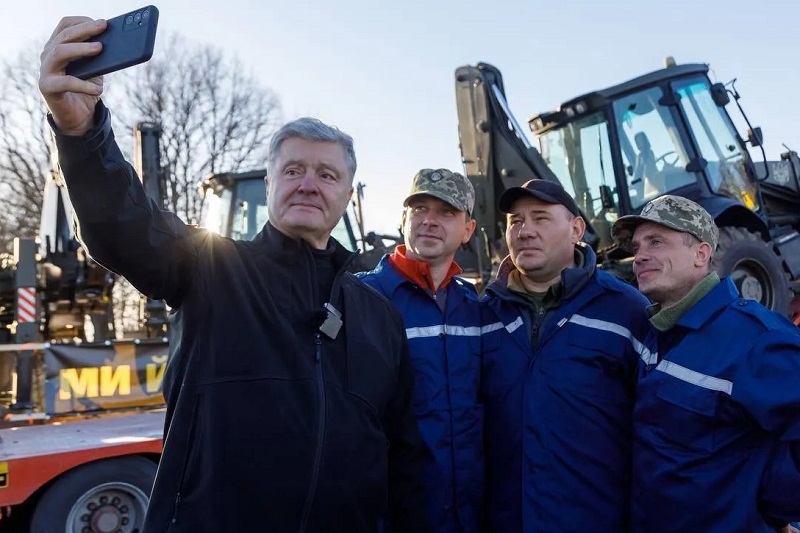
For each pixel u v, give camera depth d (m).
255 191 7.29
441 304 2.76
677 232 2.29
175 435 1.76
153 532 1.69
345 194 2.01
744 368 2.04
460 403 2.56
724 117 7.12
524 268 2.61
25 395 5.16
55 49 1.49
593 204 6.86
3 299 6.11
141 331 8.21
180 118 26.53
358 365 1.94
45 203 7.02
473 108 7.09
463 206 2.76
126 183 1.65
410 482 2.20
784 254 7.31
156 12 1.46
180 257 1.82
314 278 1.96
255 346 1.79
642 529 2.20
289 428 1.75
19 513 4.44
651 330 2.39
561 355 2.48
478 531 2.53
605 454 2.39
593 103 6.72
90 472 4.47
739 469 2.04
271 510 1.71
